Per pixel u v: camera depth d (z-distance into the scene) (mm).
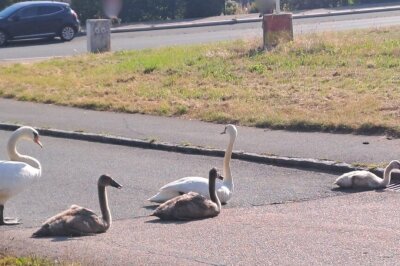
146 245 10258
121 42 38594
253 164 15375
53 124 20219
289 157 15211
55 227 10844
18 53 36281
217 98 21688
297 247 9906
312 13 48469
